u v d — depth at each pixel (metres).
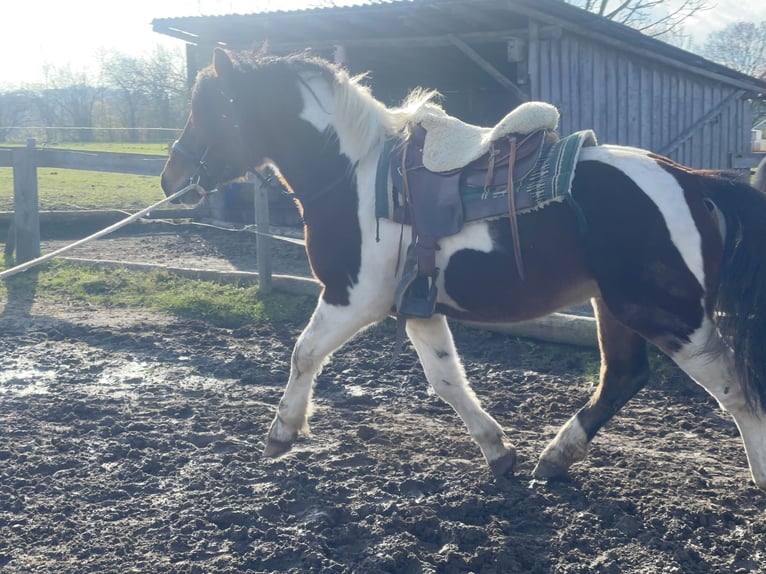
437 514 3.74
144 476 4.24
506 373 6.25
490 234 3.62
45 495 4.02
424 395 5.77
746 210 3.35
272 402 5.61
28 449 4.65
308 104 4.12
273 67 4.23
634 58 11.79
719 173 3.49
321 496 3.96
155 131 34.06
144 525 3.68
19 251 9.91
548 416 5.30
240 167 4.48
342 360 6.62
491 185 3.61
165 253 11.61
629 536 3.53
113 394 5.76
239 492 4.00
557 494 3.93
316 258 4.07
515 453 4.14
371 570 3.23
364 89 4.12
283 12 11.02
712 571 3.24
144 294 8.86
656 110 12.29
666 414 5.30
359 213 3.93
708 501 3.84
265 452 4.33
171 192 4.64
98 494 4.01
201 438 4.81
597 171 3.49
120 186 19.27
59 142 31.81
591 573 3.23
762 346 3.30
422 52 13.75
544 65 10.44
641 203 3.40
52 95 45.81
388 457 4.47
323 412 5.38
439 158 3.75
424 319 4.04
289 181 4.23
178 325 7.72
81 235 13.38
